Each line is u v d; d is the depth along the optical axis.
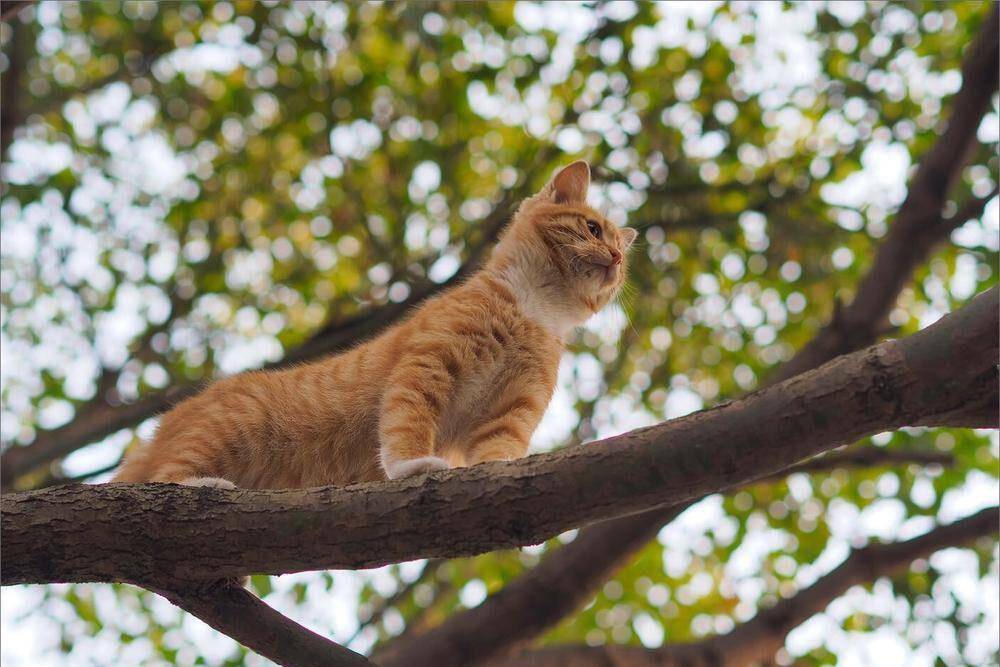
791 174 8.96
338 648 3.72
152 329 9.21
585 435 9.07
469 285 5.50
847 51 8.83
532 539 3.12
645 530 6.68
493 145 9.74
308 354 7.32
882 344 2.90
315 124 9.48
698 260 9.19
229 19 9.45
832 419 2.84
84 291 9.27
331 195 9.65
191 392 7.22
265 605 3.70
